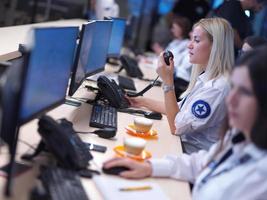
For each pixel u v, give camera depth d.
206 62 2.21
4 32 2.88
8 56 2.15
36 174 1.32
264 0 4.51
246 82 1.06
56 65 1.58
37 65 1.33
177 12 6.21
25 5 4.52
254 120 1.06
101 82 2.34
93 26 2.29
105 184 1.33
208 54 2.18
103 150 1.61
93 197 1.25
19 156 1.42
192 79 2.39
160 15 7.25
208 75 2.13
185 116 2.05
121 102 2.32
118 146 1.68
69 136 1.44
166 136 1.99
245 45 2.56
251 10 3.77
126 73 3.59
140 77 3.58
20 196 1.18
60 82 1.70
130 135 1.88
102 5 4.84
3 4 4.23
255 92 1.03
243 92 1.07
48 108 1.59
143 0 7.07
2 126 1.26
